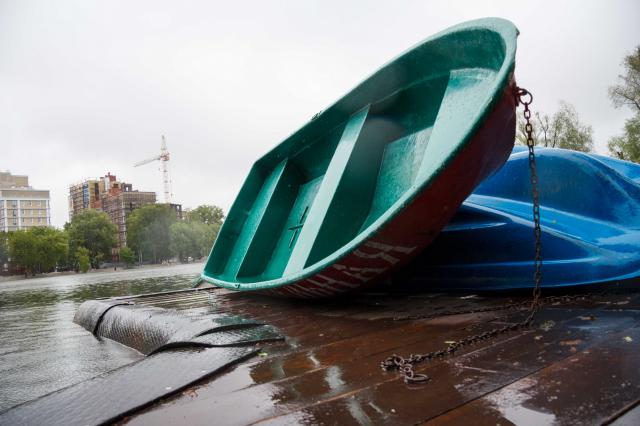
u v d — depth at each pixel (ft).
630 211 17.58
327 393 7.79
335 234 18.40
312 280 16.57
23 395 12.58
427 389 7.43
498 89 11.73
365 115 20.10
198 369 9.86
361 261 15.12
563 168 18.65
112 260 429.79
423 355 9.29
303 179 26.43
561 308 13.52
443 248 19.22
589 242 16.28
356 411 6.80
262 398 7.88
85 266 320.70
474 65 15.87
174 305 24.09
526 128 12.50
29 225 527.81
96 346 19.03
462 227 18.52
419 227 14.43
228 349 11.59
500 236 17.54
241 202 27.81
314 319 16.12
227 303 23.52
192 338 12.87
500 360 8.60
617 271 15.08
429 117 19.01
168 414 7.48
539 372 7.64
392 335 12.10
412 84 19.07
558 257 16.28
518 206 18.79
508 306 14.38
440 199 13.60
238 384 8.88
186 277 107.96
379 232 13.83
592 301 14.26
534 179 12.36
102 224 371.56
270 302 22.26
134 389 8.82
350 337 12.43
